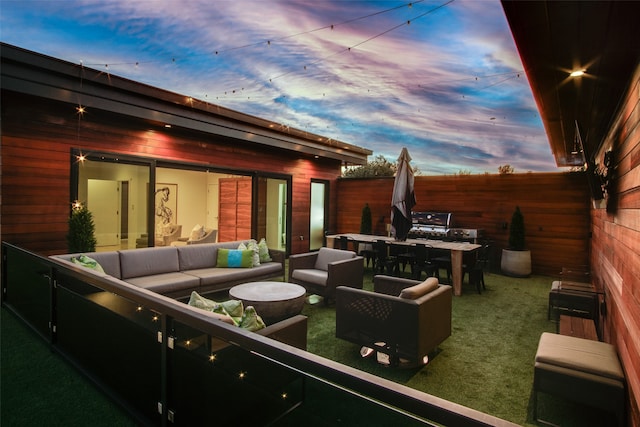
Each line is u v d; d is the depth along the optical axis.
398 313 2.92
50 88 4.50
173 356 1.88
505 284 6.41
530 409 2.43
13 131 4.61
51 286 3.03
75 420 2.14
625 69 2.40
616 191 2.98
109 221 5.95
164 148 6.32
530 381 2.80
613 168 3.20
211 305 2.32
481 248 6.17
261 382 1.54
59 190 5.03
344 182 10.36
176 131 6.51
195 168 6.87
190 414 1.81
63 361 2.87
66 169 5.09
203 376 1.74
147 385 2.07
